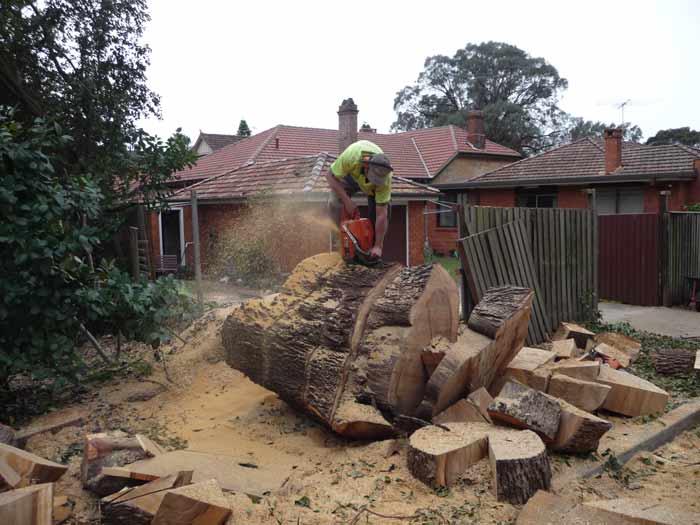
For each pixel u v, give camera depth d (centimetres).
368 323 481
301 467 428
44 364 554
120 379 660
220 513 325
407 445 429
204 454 420
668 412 561
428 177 2678
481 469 393
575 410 445
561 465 429
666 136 5306
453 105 5700
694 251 1265
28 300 534
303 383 480
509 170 2234
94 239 577
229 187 1628
